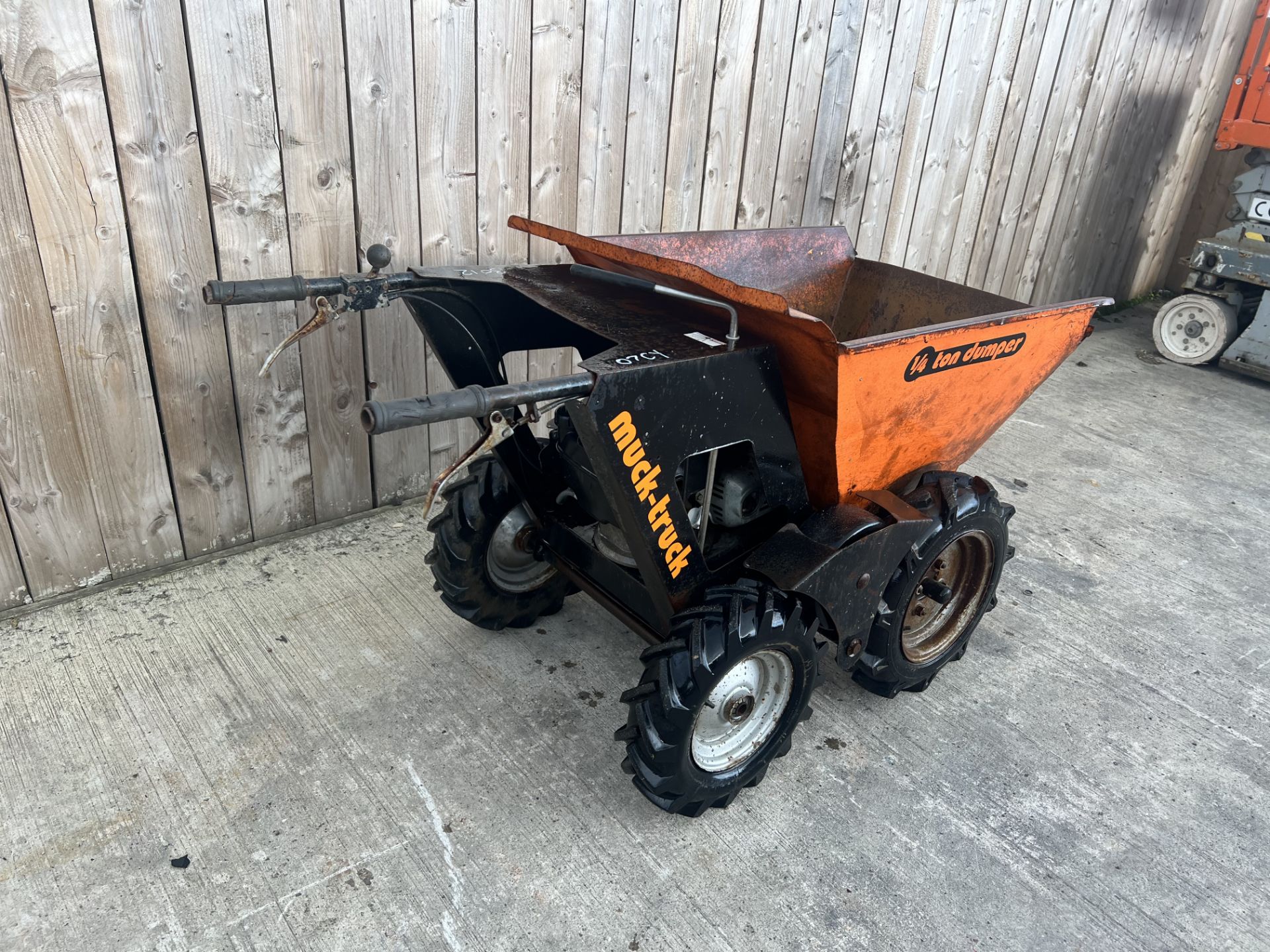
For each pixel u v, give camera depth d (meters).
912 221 5.19
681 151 3.96
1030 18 5.05
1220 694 3.01
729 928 2.10
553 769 2.51
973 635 3.21
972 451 3.03
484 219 3.47
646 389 2.00
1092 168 6.17
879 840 2.37
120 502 3.02
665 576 2.24
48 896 2.06
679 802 2.28
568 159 3.61
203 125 2.72
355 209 3.14
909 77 4.66
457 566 2.76
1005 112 5.29
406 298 2.55
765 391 2.24
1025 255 6.12
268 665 2.80
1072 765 2.67
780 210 4.49
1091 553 3.79
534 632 3.06
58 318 2.68
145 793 2.34
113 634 2.88
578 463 2.48
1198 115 6.81
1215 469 4.63
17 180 2.48
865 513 2.44
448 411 1.76
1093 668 3.10
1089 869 2.33
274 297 2.40
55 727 2.52
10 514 2.81
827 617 2.46
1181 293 7.63
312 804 2.34
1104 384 5.66
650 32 3.60
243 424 3.18
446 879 2.17
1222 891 2.29
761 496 2.54
